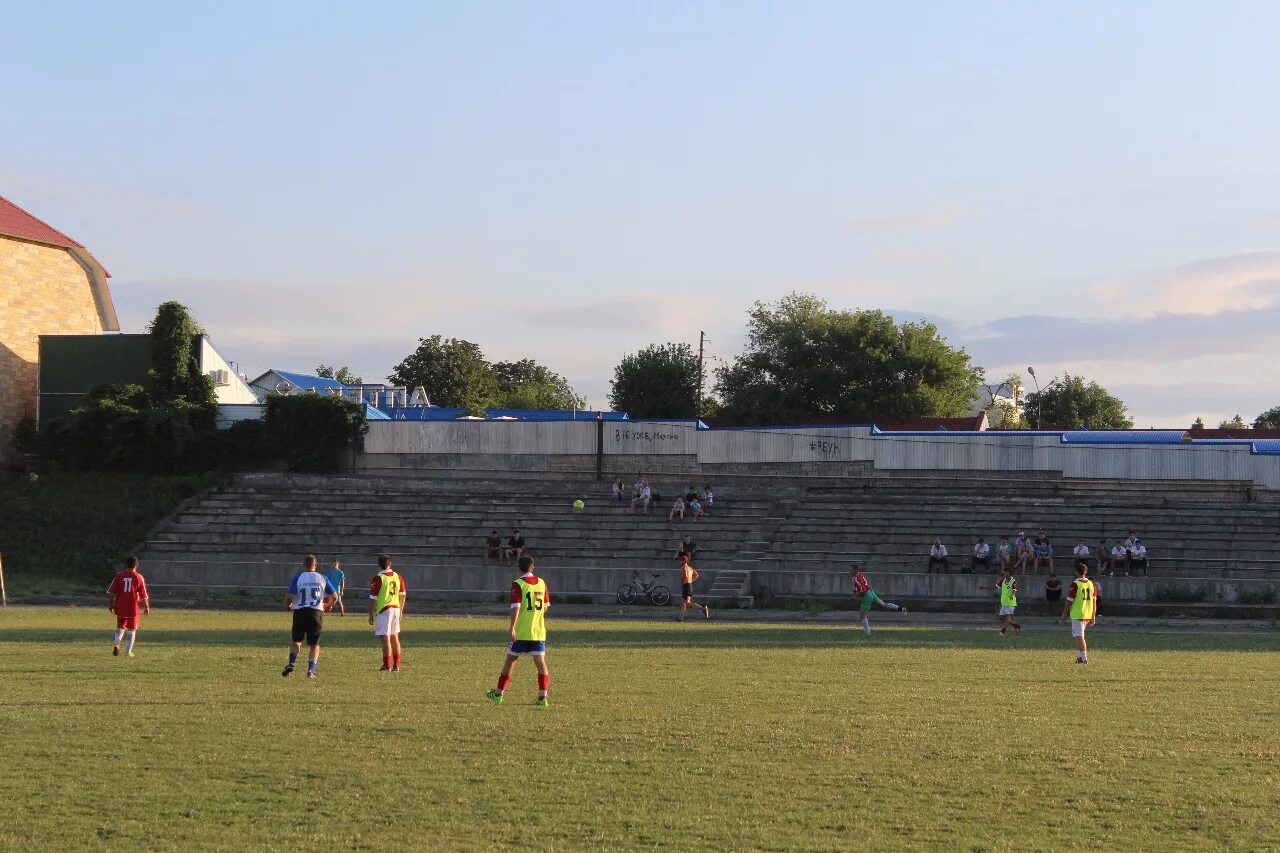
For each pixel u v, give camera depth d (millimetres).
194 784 14039
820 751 16219
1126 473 65938
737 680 24078
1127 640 37406
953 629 42281
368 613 48594
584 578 55781
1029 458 67250
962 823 12781
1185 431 71250
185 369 76000
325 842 11844
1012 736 17562
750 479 70312
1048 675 25953
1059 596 50219
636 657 29078
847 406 102812
